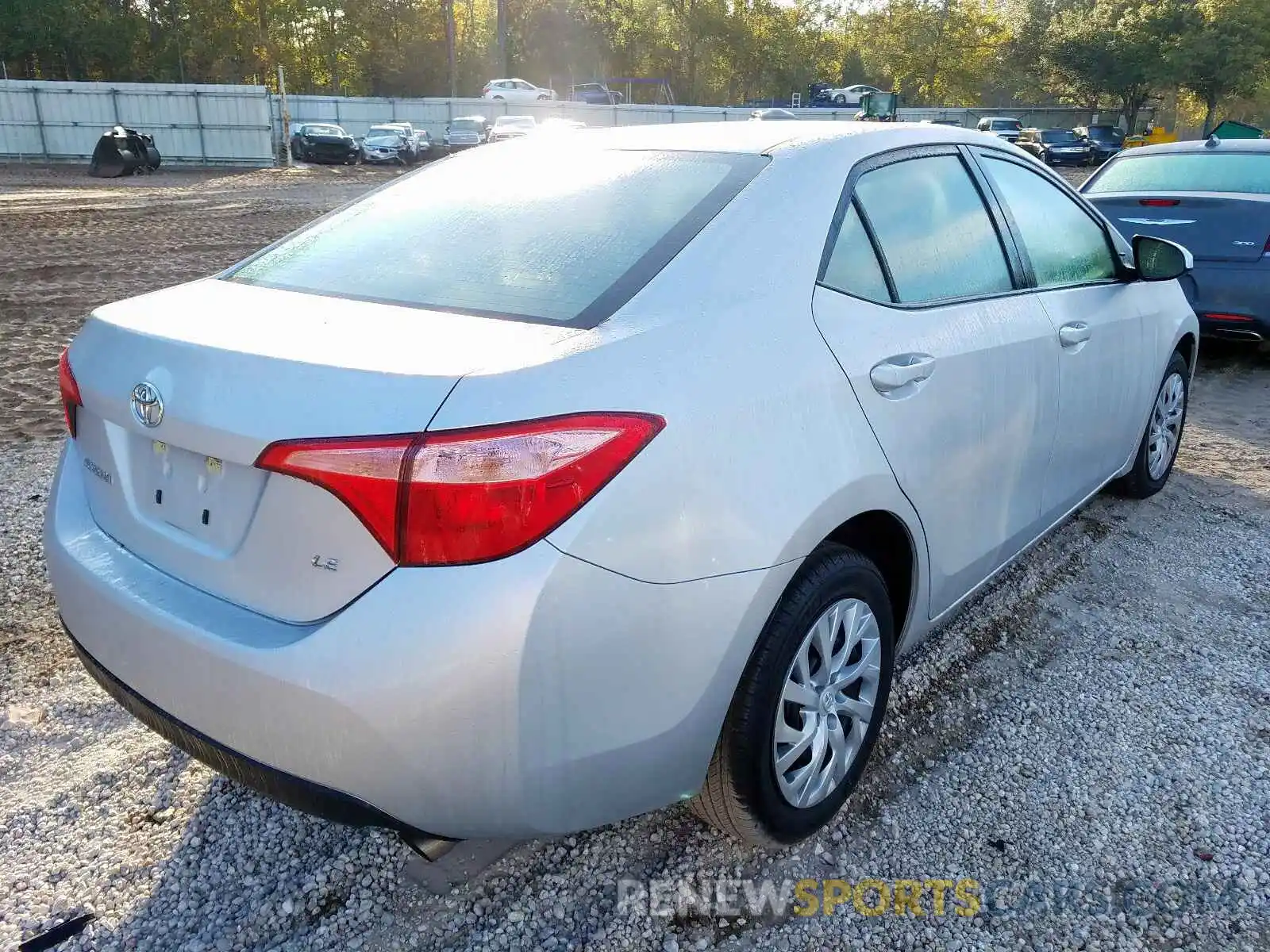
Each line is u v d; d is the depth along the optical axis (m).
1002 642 3.42
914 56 65.50
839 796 2.45
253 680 1.77
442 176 2.86
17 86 32.22
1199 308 6.87
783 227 2.30
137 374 2.02
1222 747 2.85
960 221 2.90
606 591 1.77
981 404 2.72
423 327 1.99
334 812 1.80
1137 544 4.23
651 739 1.91
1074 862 2.40
